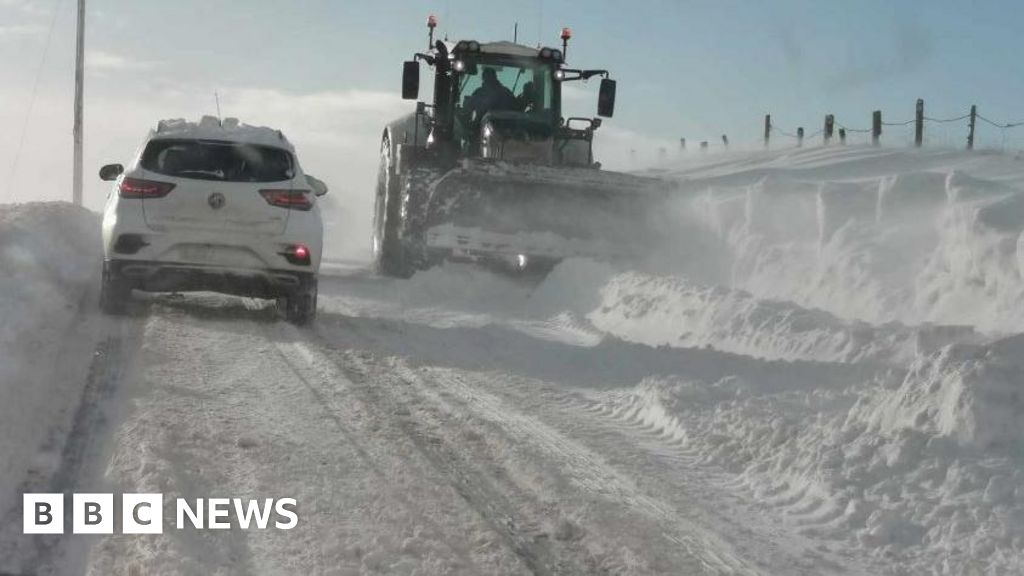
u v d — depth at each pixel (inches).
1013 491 216.4
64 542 189.9
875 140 1583.4
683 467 255.3
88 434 255.3
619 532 207.5
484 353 399.5
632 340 453.1
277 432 267.4
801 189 588.7
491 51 687.7
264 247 426.3
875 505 220.7
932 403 250.8
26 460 232.5
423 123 689.0
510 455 256.4
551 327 488.1
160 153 430.9
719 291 462.0
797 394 311.3
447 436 273.3
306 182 440.5
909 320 422.3
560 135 676.1
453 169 609.3
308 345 392.5
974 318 391.9
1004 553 196.2
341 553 191.3
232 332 410.6
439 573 184.7
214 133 438.0
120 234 421.7
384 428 277.4
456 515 213.6
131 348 364.5
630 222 610.2
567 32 706.2
